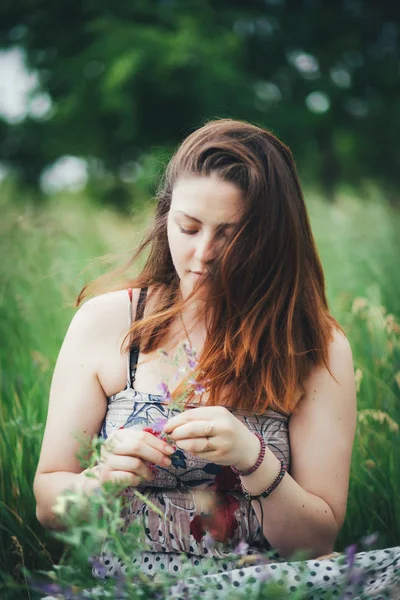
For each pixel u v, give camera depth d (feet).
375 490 8.16
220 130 6.23
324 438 6.38
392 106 41.88
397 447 8.42
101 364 6.35
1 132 41.34
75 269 12.34
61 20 41.32
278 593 4.87
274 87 41.96
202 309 6.25
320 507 6.11
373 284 12.98
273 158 6.20
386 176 41.19
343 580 5.41
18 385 9.46
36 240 13.84
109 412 6.31
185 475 6.01
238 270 6.02
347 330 11.02
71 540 4.58
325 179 39.93
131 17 39.45
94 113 38.96
